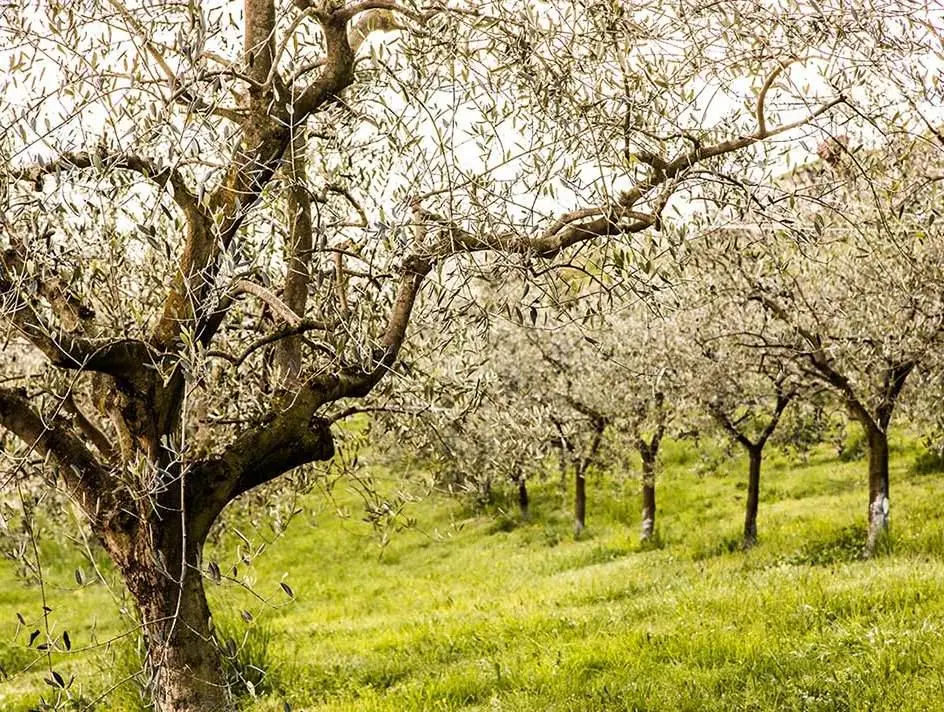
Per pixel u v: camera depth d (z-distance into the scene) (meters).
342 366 6.02
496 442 8.12
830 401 17.11
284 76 6.21
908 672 8.29
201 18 4.92
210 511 5.63
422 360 7.40
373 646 14.42
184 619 5.51
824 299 12.98
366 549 27.45
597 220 5.67
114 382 5.65
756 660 9.40
